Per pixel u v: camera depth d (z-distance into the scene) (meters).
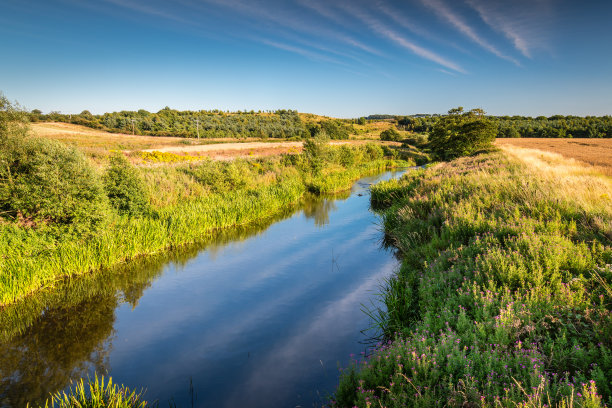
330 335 6.28
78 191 9.88
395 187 19.72
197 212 13.98
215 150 48.88
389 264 9.66
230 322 7.01
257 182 21.44
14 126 10.52
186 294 8.44
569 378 3.48
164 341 6.39
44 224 9.45
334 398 4.43
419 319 5.71
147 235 11.09
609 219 7.03
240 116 155.00
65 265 9.14
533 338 4.13
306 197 22.31
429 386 3.47
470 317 4.85
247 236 13.54
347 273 9.30
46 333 6.73
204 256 11.24
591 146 58.28
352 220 15.73
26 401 4.84
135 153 34.78
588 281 5.01
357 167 36.09
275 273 9.62
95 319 7.28
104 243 9.98
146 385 5.17
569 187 9.81
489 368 3.58
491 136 42.72
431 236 9.26
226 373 5.40
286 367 5.43
